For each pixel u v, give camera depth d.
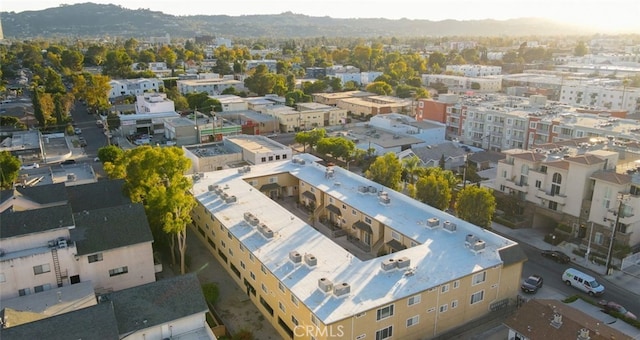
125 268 48.19
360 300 38.50
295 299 39.66
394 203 61.03
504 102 123.31
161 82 184.00
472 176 84.25
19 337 32.03
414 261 45.22
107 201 61.06
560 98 157.38
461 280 43.06
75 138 120.31
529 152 71.56
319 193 67.56
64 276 45.34
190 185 55.81
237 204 59.19
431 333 42.47
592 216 61.47
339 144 94.38
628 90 140.38
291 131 133.62
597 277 55.34
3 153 78.69
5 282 42.94
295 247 47.72
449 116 124.00
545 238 64.12
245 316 46.66
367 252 58.62
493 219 70.50
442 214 55.59
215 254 58.59
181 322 37.53
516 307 47.75
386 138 111.88
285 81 193.12
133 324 35.59
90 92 151.50
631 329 44.75
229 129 121.50
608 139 80.88
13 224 44.41
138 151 65.00
